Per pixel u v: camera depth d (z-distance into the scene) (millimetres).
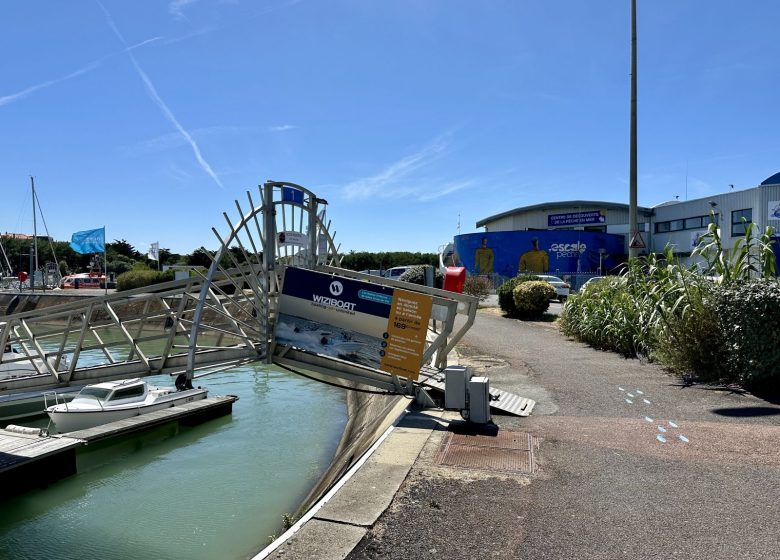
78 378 10109
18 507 8859
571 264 43125
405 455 5383
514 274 43812
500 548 3525
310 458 11328
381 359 7707
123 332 9883
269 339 8641
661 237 42938
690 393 7812
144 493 9391
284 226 8758
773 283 7766
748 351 7648
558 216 48781
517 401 7453
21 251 87188
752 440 5574
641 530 3719
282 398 17578
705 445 5480
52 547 7500
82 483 9875
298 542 3602
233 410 15812
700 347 8703
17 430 10969
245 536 7605
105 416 12633
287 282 8266
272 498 9070
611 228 46812
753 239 9070
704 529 3703
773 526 3713
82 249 44844
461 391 6512
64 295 46031
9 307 48562
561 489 4473
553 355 11758
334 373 8305
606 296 13445
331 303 8016
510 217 51625
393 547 3547
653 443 5617
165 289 10695
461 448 5609
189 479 10078
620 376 9242
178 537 7680
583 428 6254
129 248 95875
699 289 9000
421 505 4195
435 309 7918
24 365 16328
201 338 24312
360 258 67938
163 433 13102
